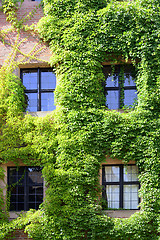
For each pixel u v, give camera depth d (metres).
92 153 8.93
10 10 10.39
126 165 8.97
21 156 9.19
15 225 8.83
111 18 9.50
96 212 8.64
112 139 8.97
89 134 8.99
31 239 8.90
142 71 9.32
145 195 8.68
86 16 9.59
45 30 9.85
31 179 9.57
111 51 9.45
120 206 9.18
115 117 8.99
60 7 9.84
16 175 9.63
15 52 10.04
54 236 8.63
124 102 9.63
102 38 9.50
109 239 8.62
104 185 9.33
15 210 9.42
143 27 9.34
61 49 9.64
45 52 9.98
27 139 9.22
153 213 8.59
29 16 10.23
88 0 9.72
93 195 8.79
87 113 9.12
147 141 8.84
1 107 9.51
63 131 9.14
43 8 10.19
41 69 10.22
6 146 9.27
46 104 10.05
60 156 9.00
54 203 8.75
